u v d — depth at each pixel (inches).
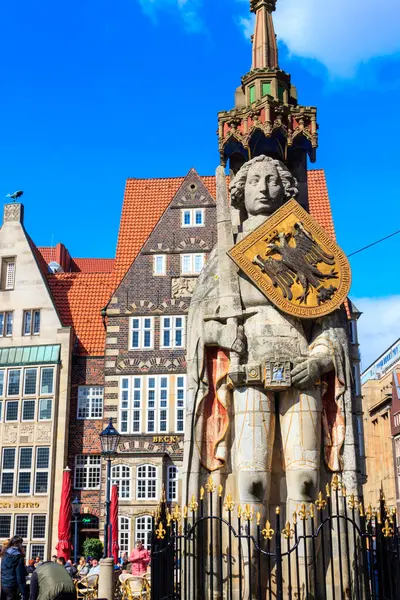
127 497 1299.2
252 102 442.6
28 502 1341.0
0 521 1342.3
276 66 455.5
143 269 1409.9
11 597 469.1
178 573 386.6
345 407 395.9
